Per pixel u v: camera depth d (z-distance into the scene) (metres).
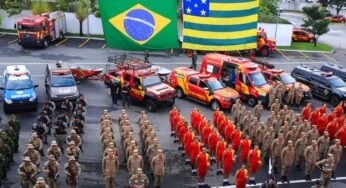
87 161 17.20
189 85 25.09
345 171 17.84
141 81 23.62
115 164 14.23
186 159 17.33
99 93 25.94
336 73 29.14
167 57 35.28
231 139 17.98
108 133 15.69
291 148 15.88
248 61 25.84
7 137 15.98
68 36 41.19
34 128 17.61
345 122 19.12
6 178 15.62
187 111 23.73
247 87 24.92
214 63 26.58
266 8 46.84
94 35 42.16
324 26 42.22
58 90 22.94
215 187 15.72
